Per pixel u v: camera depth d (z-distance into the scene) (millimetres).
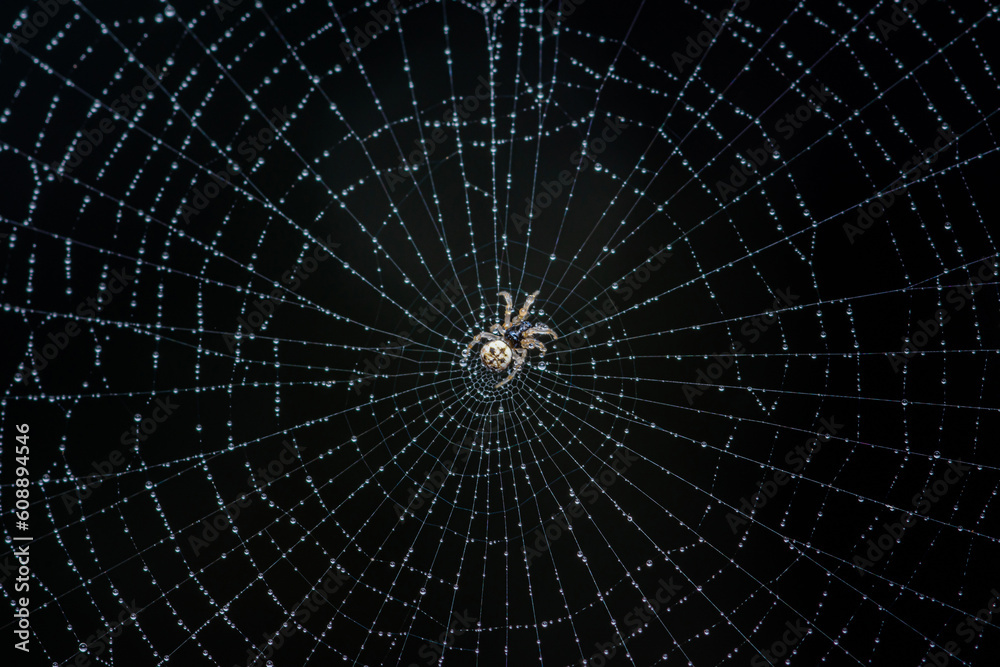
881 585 190
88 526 187
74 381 185
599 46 183
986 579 188
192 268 186
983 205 184
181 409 189
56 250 182
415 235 188
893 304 188
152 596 188
